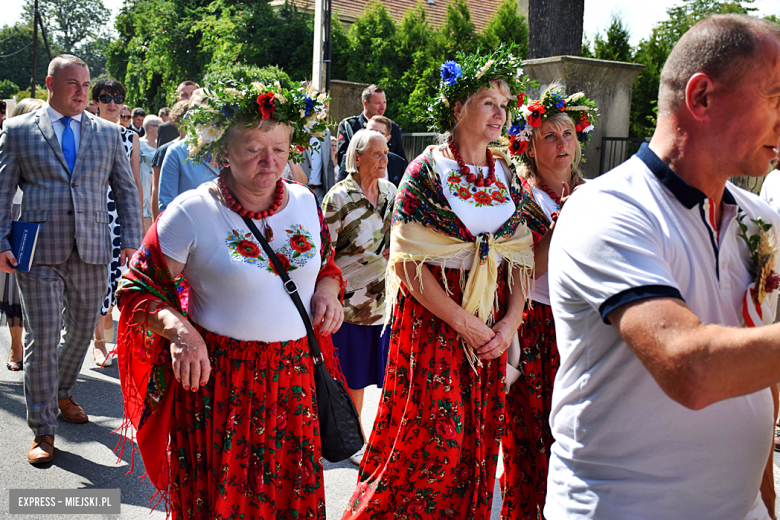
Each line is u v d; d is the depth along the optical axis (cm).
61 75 387
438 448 261
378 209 383
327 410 249
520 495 284
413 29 1617
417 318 269
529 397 278
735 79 132
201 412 231
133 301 232
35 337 367
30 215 381
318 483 244
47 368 367
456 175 272
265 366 233
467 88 272
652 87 1319
